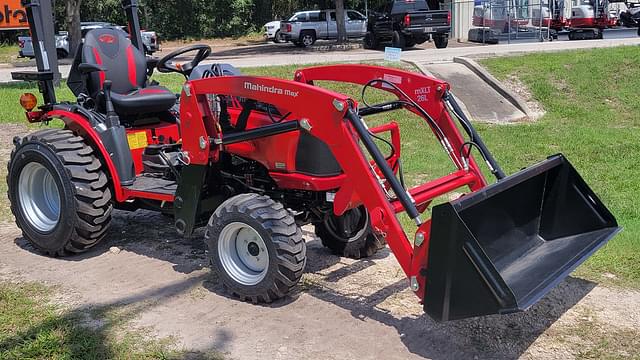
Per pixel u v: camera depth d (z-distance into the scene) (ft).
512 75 46.52
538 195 15.87
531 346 13.57
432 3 98.27
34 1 19.35
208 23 132.77
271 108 16.60
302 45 98.68
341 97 13.93
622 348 13.52
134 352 13.35
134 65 20.66
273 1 137.18
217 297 15.94
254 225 14.85
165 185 18.22
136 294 16.12
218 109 16.69
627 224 20.44
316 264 18.22
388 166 13.74
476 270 12.08
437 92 16.17
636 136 33.94
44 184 19.08
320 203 16.49
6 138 34.01
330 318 14.85
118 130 18.17
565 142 32.48
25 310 15.14
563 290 16.17
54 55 47.06
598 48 55.36
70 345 13.56
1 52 99.19
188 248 19.31
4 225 21.61
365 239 18.21
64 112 19.04
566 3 88.58
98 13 124.77
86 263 18.20
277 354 13.28
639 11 81.71
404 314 15.05
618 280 16.75
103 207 17.94
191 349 13.48
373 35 79.97
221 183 17.39
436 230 12.44
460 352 13.35
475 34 87.20
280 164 16.01
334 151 14.28
